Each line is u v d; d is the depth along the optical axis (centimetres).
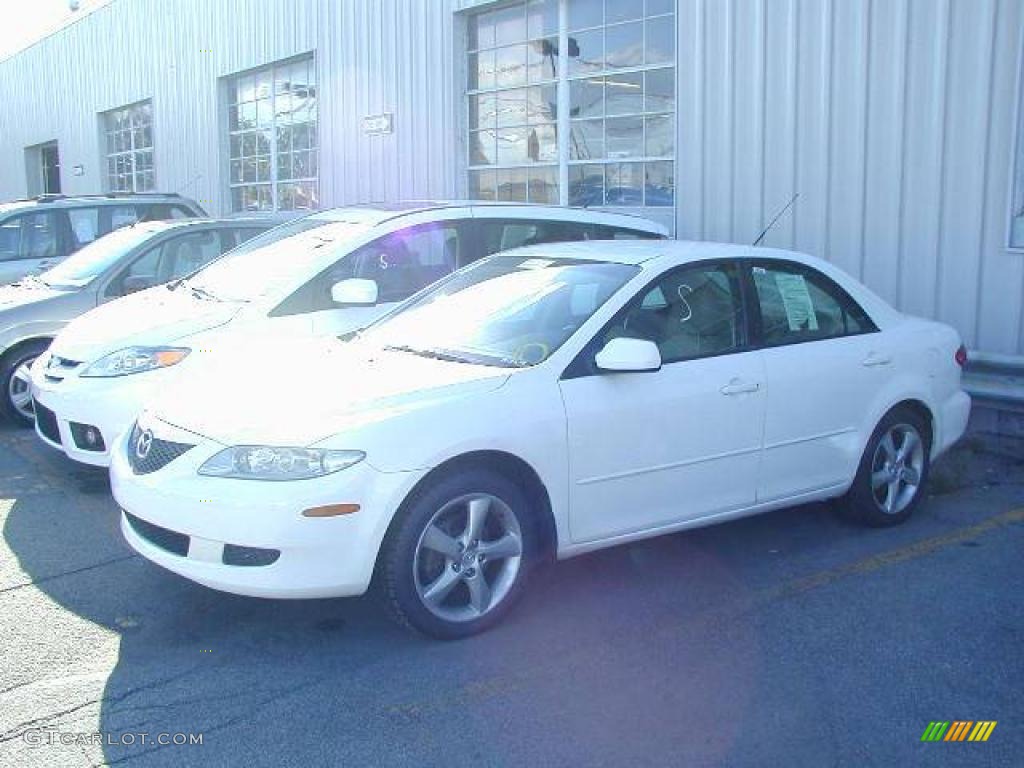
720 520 552
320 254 719
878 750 383
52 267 1034
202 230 938
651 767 372
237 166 1823
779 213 954
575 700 419
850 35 888
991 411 822
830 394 582
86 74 2278
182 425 475
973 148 823
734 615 500
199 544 445
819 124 918
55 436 709
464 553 466
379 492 439
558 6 1178
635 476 509
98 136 2264
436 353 525
